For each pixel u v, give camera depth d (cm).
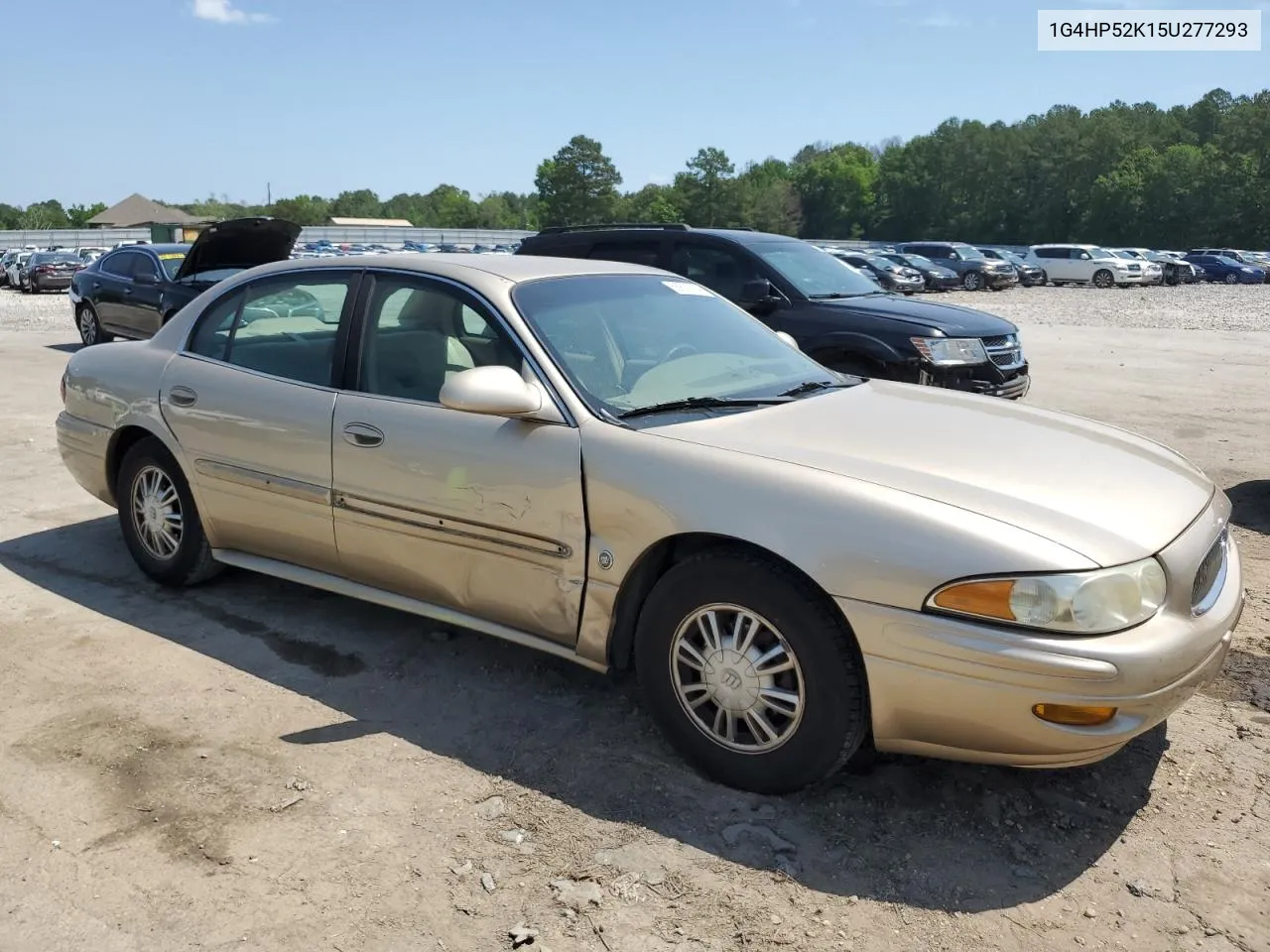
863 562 272
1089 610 256
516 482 333
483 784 311
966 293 3622
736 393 365
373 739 337
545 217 12275
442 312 373
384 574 382
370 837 284
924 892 262
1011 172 10750
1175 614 274
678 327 399
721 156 12200
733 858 274
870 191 12319
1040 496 285
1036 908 255
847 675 281
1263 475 727
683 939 244
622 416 331
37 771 315
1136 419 960
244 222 988
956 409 366
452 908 255
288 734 340
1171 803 301
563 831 287
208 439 425
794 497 286
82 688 371
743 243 831
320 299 407
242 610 447
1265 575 502
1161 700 264
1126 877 268
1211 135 11025
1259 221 8981
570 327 363
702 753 312
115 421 469
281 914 253
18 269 3041
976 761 279
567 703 363
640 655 321
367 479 371
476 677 383
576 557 325
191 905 256
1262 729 344
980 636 259
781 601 286
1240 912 254
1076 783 311
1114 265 4028
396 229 9244
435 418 356
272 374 412
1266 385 1205
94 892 261
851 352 749
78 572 493
